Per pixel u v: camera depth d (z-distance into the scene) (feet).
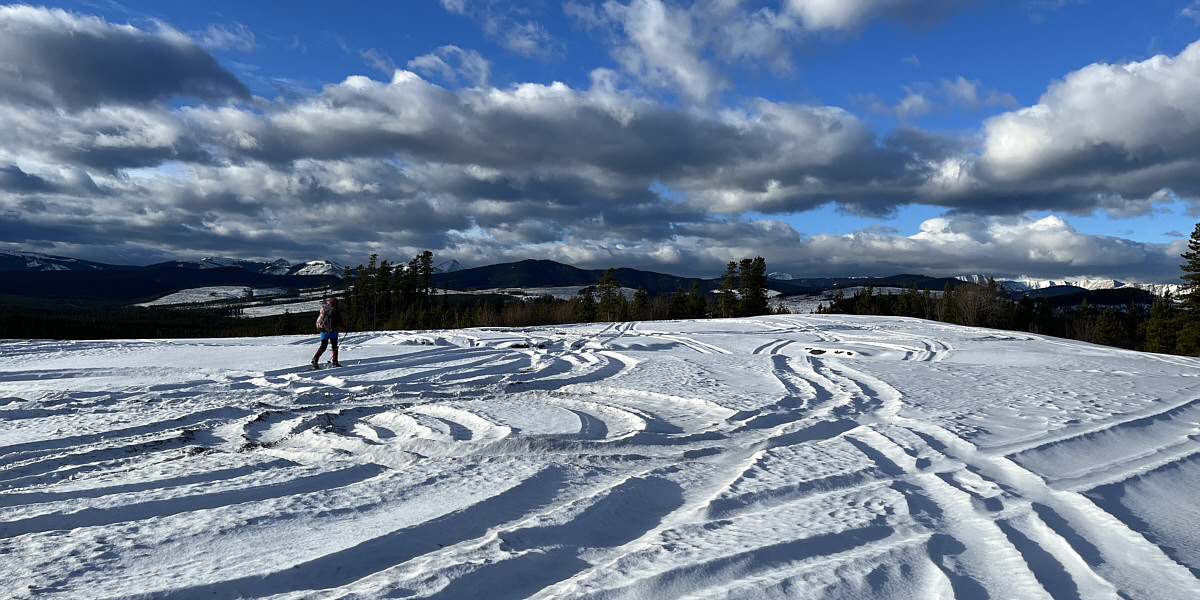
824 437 29.14
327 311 51.47
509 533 15.34
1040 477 21.98
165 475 20.52
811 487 20.39
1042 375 53.83
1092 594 13.20
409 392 40.98
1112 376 53.52
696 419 32.99
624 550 15.15
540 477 20.48
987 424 31.22
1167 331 189.47
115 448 24.40
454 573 12.87
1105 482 21.63
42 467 21.89
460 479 20.02
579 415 32.63
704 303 282.15
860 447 26.27
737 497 18.89
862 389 44.75
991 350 81.92
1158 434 30.22
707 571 13.38
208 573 12.76
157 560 13.41
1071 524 17.57
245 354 61.62
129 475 20.53
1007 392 42.98
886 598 12.57
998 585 13.39
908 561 14.26
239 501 18.17
